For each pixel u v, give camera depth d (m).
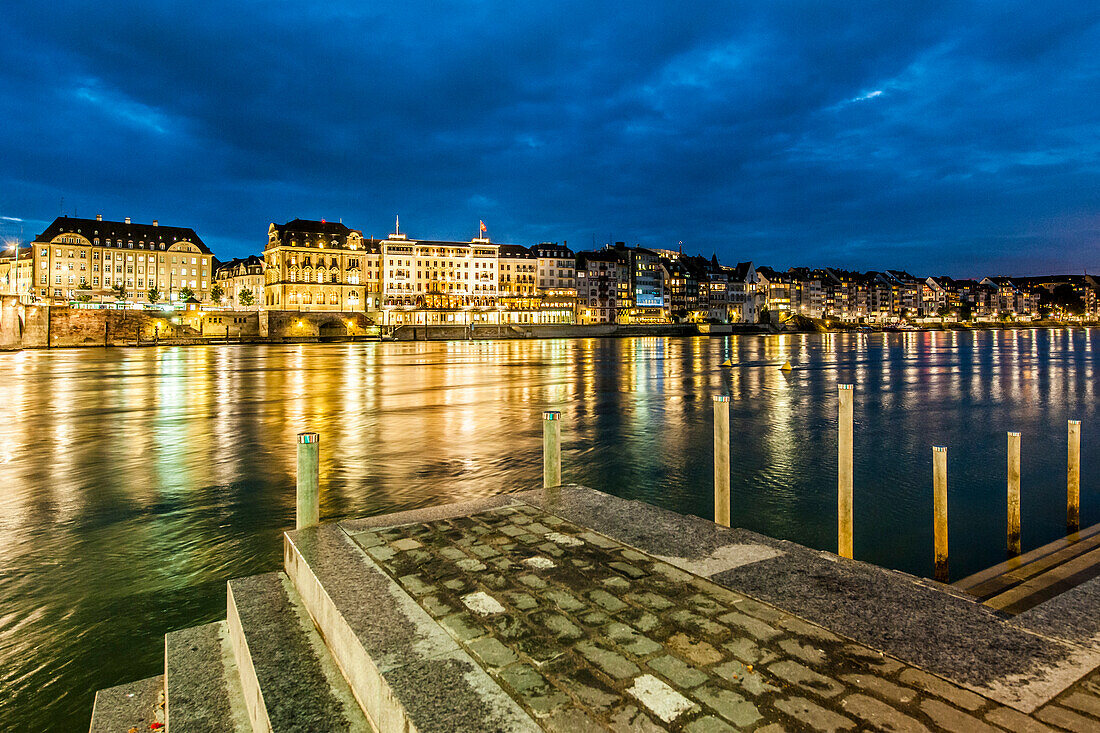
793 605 4.32
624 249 161.25
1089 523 12.07
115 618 7.72
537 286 140.75
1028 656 3.64
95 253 120.44
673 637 3.87
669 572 4.92
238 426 23.06
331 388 37.28
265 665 4.05
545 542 5.62
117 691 5.24
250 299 133.00
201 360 63.19
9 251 133.50
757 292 192.62
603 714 3.05
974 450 19.39
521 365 58.72
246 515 11.98
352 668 3.78
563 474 16.11
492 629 3.94
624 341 126.81
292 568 5.48
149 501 12.95
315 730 3.41
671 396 34.16
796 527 12.08
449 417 25.70
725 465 7.61
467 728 2.93
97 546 10.26
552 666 3.50
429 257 131.12
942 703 3.16
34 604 8.10
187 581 8.88
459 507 6.72
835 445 20.30
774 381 43.81
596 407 29.42
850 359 70.56
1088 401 32.09
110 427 22.69
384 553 5.29
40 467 16.12
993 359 69.06
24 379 41.72
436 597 4.40
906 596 4.47
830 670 3.49
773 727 2.95
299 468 5.97
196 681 4.51
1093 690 3.28
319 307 122.12
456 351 85.69
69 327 89.62
